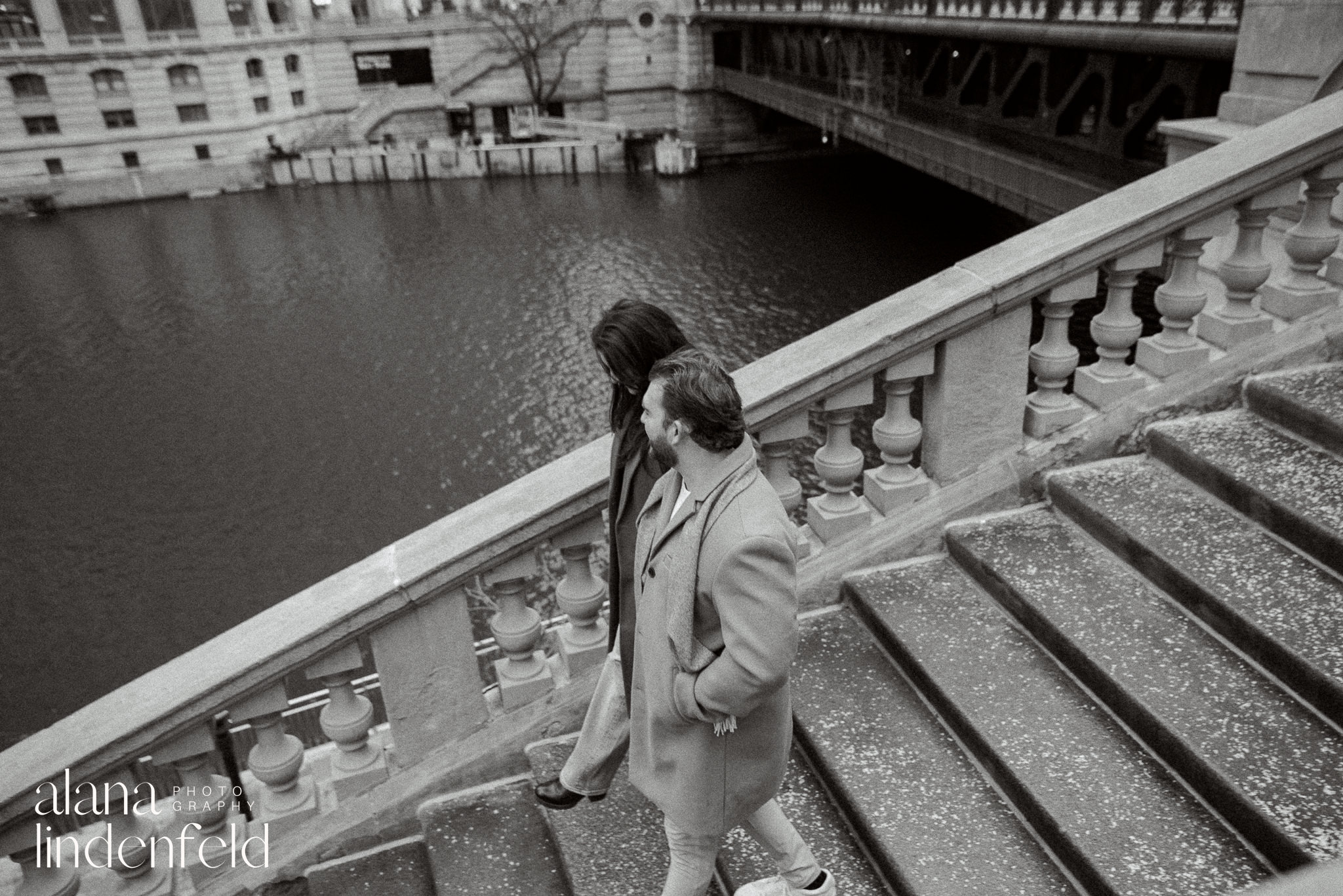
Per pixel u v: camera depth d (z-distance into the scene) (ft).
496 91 219.00
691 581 7.06
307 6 216.74
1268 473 10.83
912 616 11.19
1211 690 9.03
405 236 167.63
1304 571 9.81
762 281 130.41
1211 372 12.39
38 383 118.62
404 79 229.86
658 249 148.46
